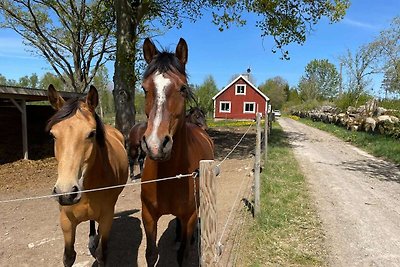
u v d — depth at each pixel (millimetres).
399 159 10250
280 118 49125
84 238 4527
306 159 10812
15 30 18797
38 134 13789
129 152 5691
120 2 10656
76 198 2404
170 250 4164
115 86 10938
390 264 3854
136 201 6312
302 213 5387
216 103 40594
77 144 2500
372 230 4812
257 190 5098
